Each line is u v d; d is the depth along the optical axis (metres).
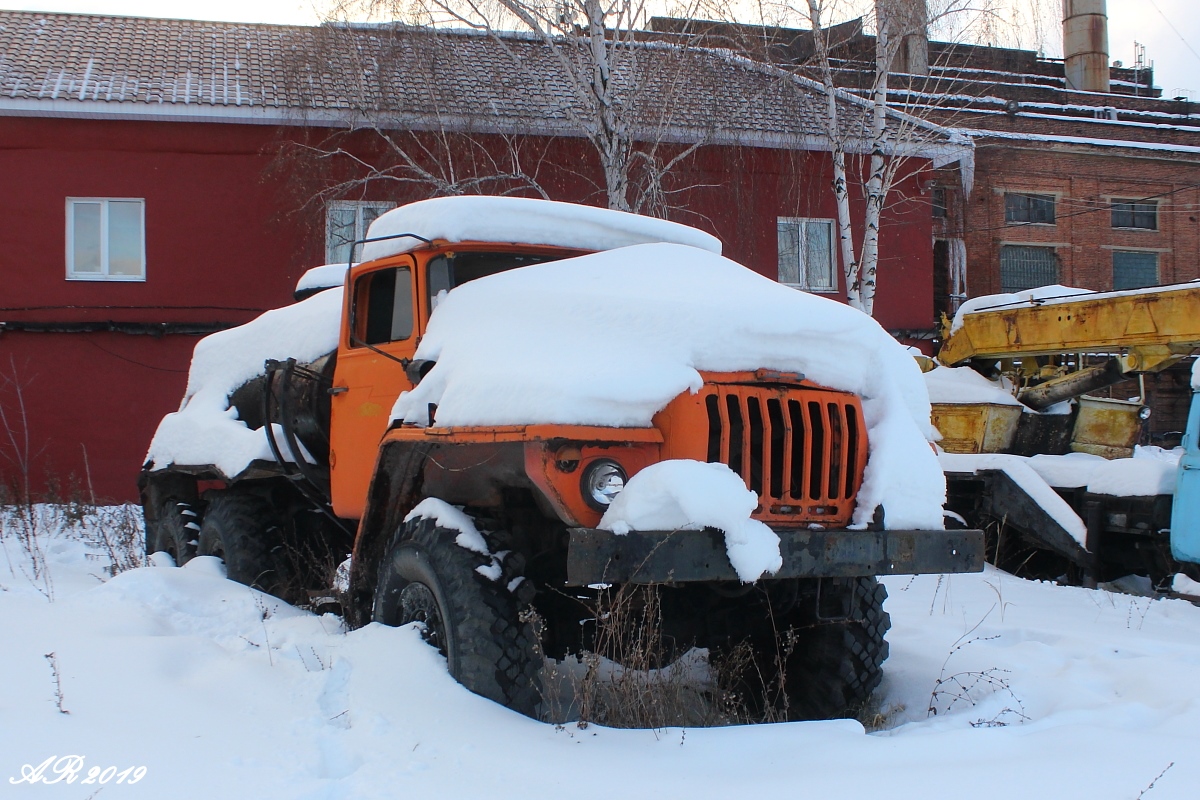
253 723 3.83
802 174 18.39
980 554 4.65
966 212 24.84
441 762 3.48
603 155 13.73
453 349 4.85
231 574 6.82
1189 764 3.50
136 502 16.16
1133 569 9.66
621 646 4.52
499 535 4.53
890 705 5.20
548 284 4.90
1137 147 25.89
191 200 16.61
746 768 3.54
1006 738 3.84
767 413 4.32
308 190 16.38
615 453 4.13
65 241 16.30
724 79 15.47
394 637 4.54
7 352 16.05
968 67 26.25
